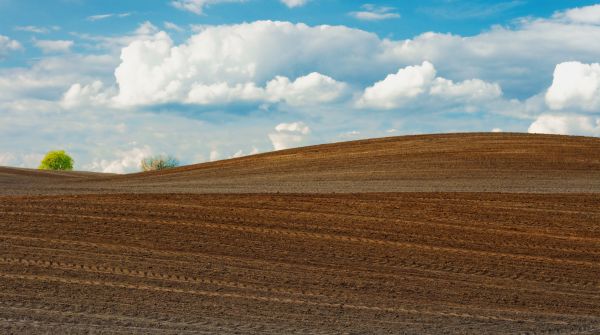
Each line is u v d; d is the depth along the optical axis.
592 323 11.62
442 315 11.89
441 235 19.67
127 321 10.41
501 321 11.57
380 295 13.29
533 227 21.19
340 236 19.02
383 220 21.55
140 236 17.84
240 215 21.62
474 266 16.31
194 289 12.95
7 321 9.98
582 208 24.45
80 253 15.54
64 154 99.38
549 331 10.86
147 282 13.30
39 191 30.78
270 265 15.42
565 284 14.98
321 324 10.85
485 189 29.28
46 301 11.48
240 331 10.12
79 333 9.50
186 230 18.91
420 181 32.75
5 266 13.95
